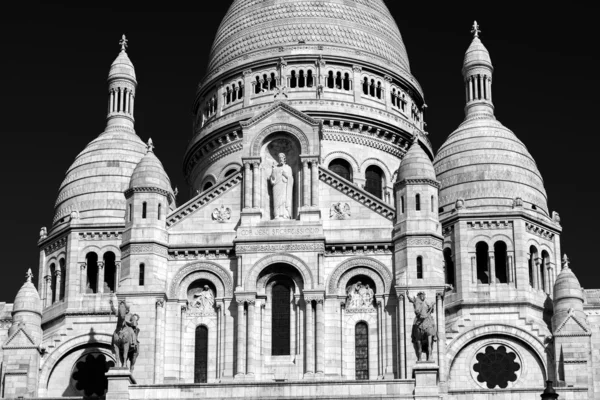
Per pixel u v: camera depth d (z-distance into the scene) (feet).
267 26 435.12
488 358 375.25
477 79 428.56
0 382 372.17
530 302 381.40
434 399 299.17
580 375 360.89
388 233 339.57
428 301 329.31
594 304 399.24
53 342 378.73
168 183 348.79
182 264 339.98
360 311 334.65
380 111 422.82
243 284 334.03
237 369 327.26
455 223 390.21
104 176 403.95
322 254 336.29
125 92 428.56
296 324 331.77
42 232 403.75
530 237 391.65
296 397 303.89
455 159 404.77
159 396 305.32
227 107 431.02
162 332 333.01
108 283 392.47
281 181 345.31
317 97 418.31
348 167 414.00
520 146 408.87
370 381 303.89
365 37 435.12
